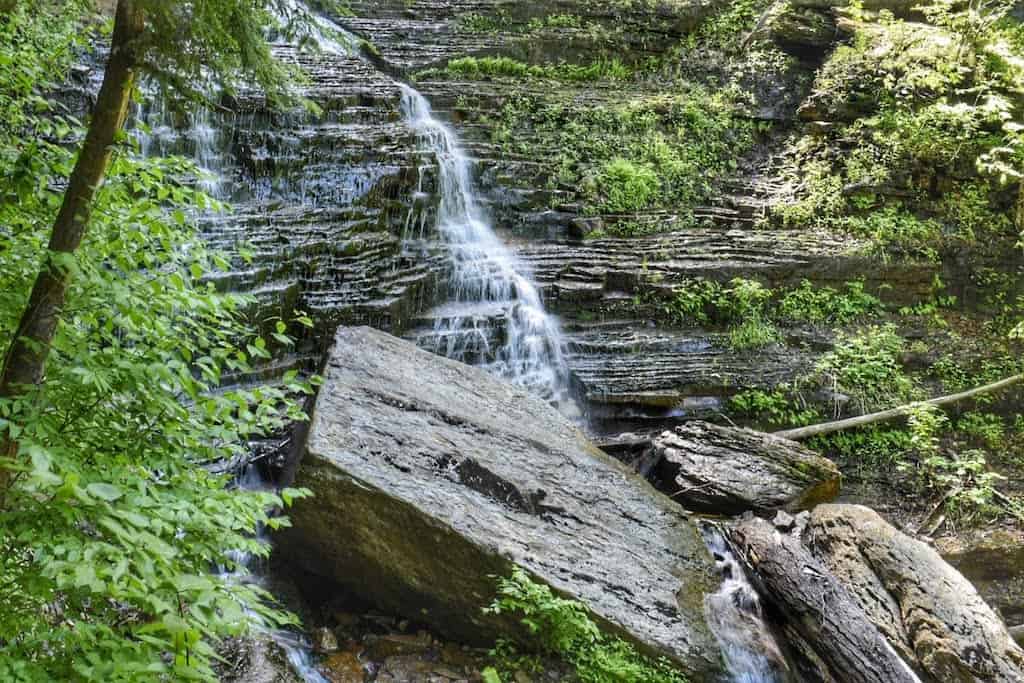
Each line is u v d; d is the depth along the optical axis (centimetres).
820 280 1173
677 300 1123
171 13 303
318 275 949
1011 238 1223
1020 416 1055
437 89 1428
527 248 1198
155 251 358
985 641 625
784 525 739
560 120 1433
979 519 904
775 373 1048
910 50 1370
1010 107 1213
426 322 1000
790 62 1531
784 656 620
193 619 251
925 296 1189
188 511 296
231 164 1096
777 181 1370
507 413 760
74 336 319
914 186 1278
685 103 1480
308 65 1323
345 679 535
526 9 1662
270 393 353
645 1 1681
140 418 335
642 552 645
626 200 1298
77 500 267
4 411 285
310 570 595
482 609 547
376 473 579
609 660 545
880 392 1045
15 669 253
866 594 678
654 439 879
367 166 1148
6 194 347
